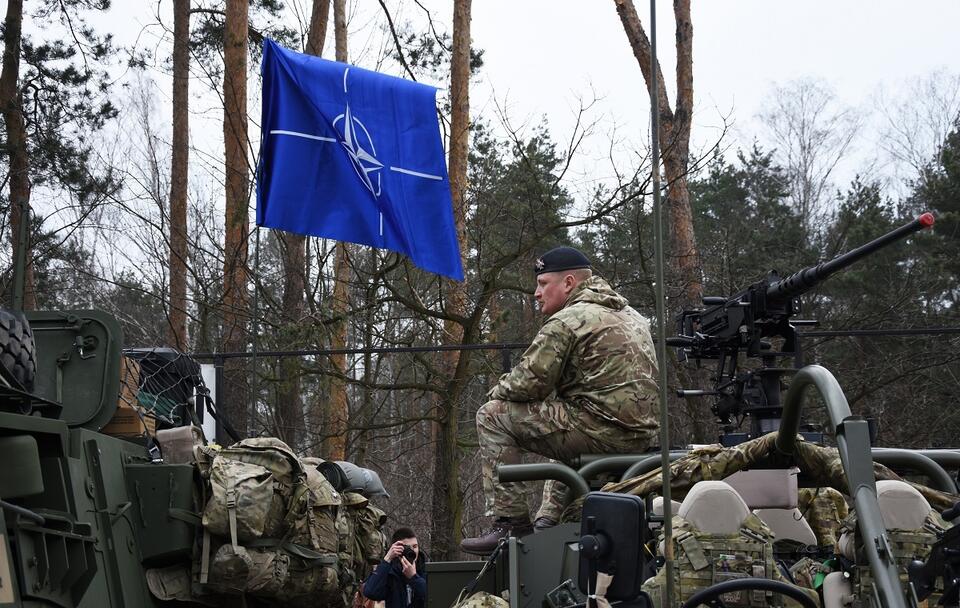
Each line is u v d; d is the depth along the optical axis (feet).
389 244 34.35
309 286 45.96
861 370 57.16
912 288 67.77
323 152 34.17
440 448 44.98
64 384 19.54
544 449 19.25
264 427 46.96
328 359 49.39
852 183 89.35
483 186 49.96
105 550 17.71
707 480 15.81
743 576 14.14
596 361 19.10
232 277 48.37
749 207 104.99
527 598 15.37
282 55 34.06
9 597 13.85
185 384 24.34
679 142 52.42
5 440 14.84
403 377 65.46
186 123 67.46
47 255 65.46
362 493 28.78
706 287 63.26
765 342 21.63
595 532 11.98
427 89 34.91
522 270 54.90
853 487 11.94
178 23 65.26
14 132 63.87
